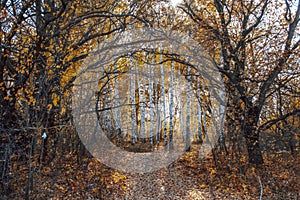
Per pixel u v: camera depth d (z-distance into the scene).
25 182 5.09
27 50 5.45
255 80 8.66
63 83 6.20
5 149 4.75
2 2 4.89
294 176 7.94
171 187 7.92
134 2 7.69
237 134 8.68
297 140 9.82
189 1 9.99
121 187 7.46
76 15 6.71
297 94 9.00
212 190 7.54
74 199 5.78
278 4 9.15
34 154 5.11
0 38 4.79
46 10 6.39
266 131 10.26
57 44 6.25
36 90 5.21
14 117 5.06
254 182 7.70
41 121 5.08
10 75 5.36
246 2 9.44
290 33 8.78
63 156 7.26
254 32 9.42
